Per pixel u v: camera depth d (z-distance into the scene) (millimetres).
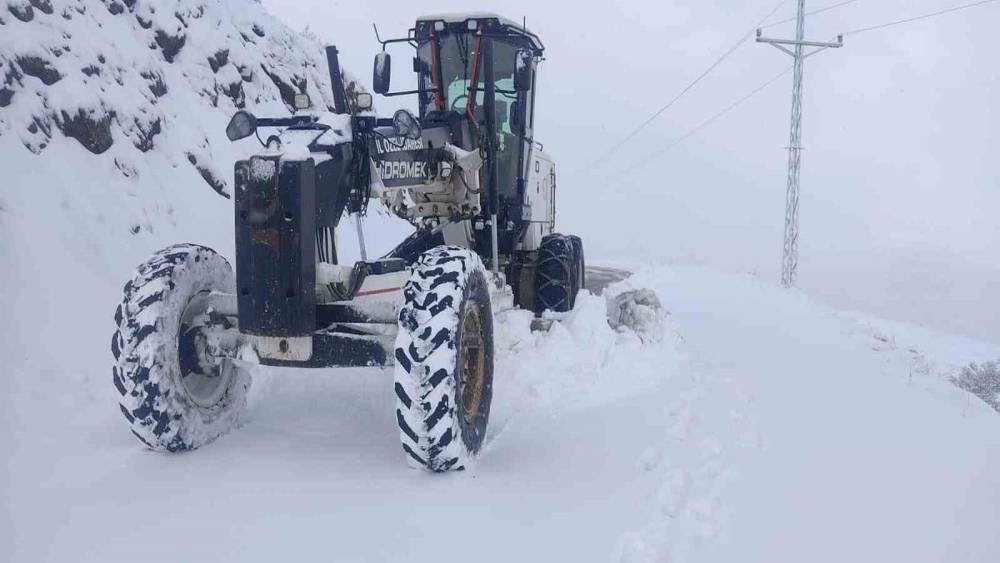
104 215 7051
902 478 4551
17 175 6566
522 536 3537
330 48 4816
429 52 7078
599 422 5199
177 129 8836
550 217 9211
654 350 6836
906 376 7949
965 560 3584
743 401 5949
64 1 8234
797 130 24609
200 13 10617
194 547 3389
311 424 5055
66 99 7398
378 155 4762
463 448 4137
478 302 4480
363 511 3748
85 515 3672
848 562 3486
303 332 4148
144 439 4340
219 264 4789
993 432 5871
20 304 5707
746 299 13102
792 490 4250
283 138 4375
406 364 3955
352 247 10508
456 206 5965
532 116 7641
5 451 4363
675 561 3379
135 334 4238
